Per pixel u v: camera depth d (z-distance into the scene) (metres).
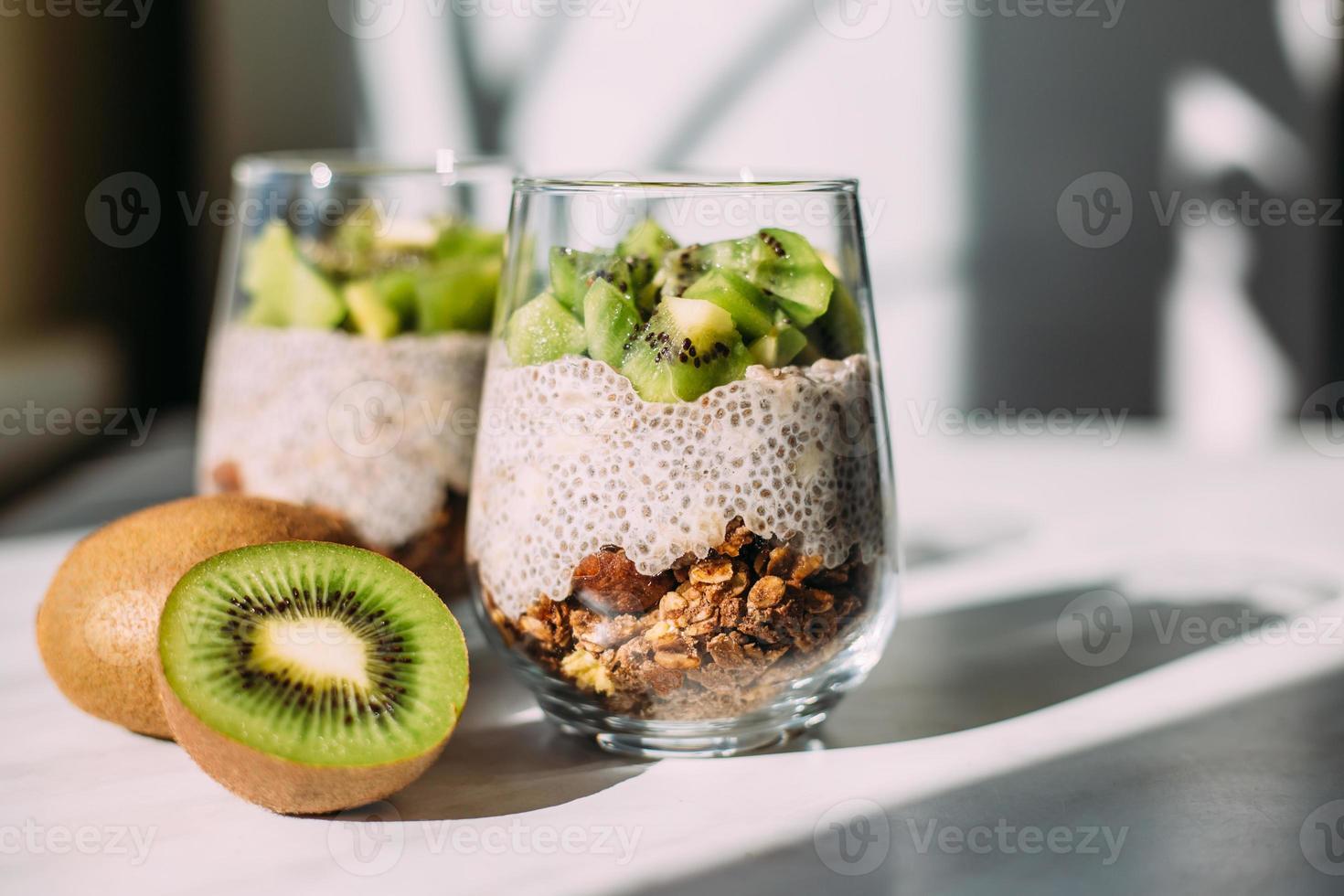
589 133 1.00
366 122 0.97
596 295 0.43
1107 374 1.05
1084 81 1.00
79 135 0.77
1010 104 1.01
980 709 0.48
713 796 0.44
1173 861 0.41
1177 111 1.01
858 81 1.00
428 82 0.97
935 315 1.04
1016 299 1.04
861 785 0.44
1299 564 0.59
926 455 0.77
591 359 0.44
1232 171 1.02
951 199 1.02
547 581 0.44
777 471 0.43
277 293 0.52
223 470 0.53
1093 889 0.40
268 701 0.42
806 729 0.47
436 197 0.52
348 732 0.42
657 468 0.43
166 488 0.69
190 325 0.97
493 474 0.45
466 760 0.46
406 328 0.51
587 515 0.44
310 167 0.52
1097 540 0.61
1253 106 1.01
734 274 0.44
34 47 0.71
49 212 0.73
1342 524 0.63
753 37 0.99
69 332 0.76
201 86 0.95
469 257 0.52
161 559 0.45
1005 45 1.00
